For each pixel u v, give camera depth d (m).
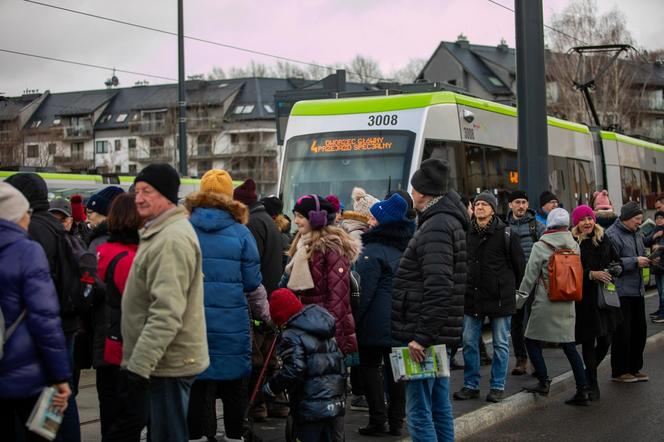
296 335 5.98
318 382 5.99
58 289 6.20
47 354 4.99
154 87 103.31
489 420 8.37
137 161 96.12
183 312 5.38
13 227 5.04
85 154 101.81
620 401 9.42
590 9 61.22
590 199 21.30
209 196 6.59
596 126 23.05
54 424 4.99
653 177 26.88
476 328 9.01
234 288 6.53
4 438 5.12
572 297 8.97
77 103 104.94
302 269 7.13
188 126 91.38
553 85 65.88
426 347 6.23
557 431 8.16
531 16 11.98
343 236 7.28
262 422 8.15
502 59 90.81
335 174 14.76
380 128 14.70
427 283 6.21
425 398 6.40
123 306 5.54
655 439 7.83
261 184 91.06
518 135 12.07
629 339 10.43
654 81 86.19
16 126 96.31
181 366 5.48
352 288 7.52
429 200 6.46
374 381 7.51
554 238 9.10
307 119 15.35
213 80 98.88
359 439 7.39
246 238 6.64
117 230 6.02
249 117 92.06
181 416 5.58
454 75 88.12
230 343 6.49
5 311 4.94
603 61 59.88
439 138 14.65
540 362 9.36
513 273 9.03
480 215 8.98
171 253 5.37
